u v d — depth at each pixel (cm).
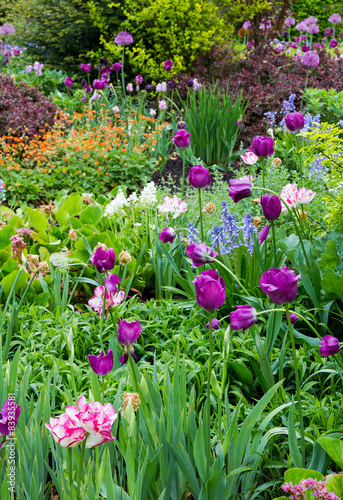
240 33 1226
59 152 691
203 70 996
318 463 184
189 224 343
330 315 315
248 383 270
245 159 373
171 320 330
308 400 243
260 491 203
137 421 190
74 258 399
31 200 637
